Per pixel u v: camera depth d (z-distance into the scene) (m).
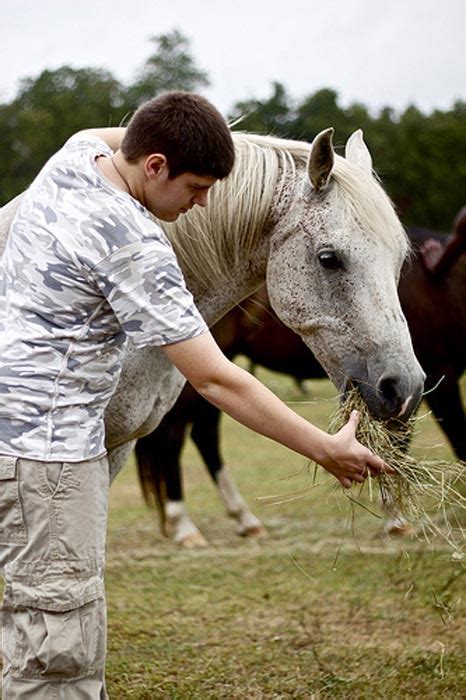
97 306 2.28
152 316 2.21
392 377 2.74
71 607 2.28
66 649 2.27
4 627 2.37
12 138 36.06
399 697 3.38
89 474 2.31
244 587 4.94
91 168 2.29
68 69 39.44
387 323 2.78
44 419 2.27
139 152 2.26
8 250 2.34
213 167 2.26
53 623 2.28
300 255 2.89
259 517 6.77
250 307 5.87
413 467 2.78
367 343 2.79
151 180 2.28
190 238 3.03
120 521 6.79
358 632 4.15
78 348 2.29
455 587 4.23
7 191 34.91
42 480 2.26
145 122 2.25
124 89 40.19
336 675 3.60
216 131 2.26
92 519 2.32
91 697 2.34
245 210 2.99
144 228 2.23
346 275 2.81
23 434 2.26
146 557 5.66
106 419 3.01
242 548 5.88
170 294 2.21
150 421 3.18
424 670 3.60
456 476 2.86
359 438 2.76
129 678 3.62
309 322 2.90
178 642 4.07
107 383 2.37
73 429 2.29
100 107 37.81
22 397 2.25
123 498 7.84
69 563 2.29
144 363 2.99
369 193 2.84
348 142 3.13
